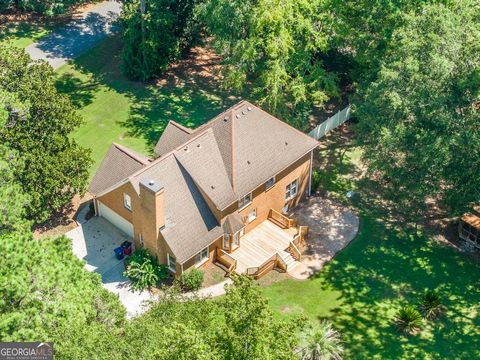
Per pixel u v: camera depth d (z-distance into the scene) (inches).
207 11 2114.9
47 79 1753.2
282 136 1831.9
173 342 989.8
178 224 1632.6
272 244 1797.5
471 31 1640.0
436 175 1654.8
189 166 1673.2
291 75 2121.1
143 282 1635.1
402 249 1807.3
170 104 2342.5
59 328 1079.6
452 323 1599.4
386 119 1664.6
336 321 1595.7
